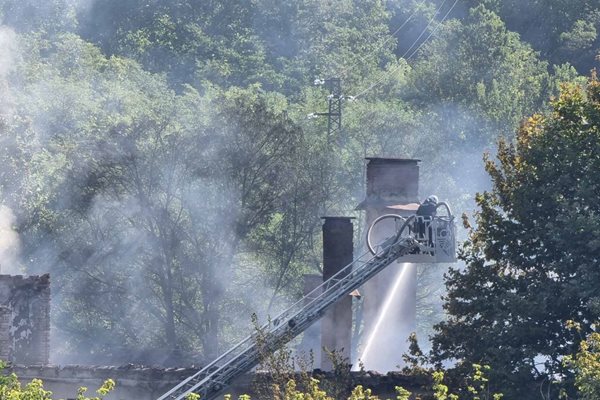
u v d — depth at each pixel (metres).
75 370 79.38
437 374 64.19
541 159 84.81
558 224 82.81
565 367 77.44
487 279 84.25
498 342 80.06
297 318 79.25
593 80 86.81
